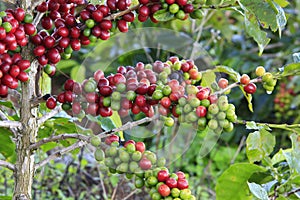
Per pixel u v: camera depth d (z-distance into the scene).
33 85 1.11
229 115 1.05
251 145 1.18
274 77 1.17
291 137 1.23
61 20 1.07
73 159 2.39
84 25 1.06
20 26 1.02
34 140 1.13
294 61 1.24
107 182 2.36
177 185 1.11
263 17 1.11
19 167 1.12
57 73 1.80
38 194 2.33
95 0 1.17
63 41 1.05
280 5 1.19
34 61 1.10
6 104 1.31
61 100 1.07
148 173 1.12
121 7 1.06
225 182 1.37
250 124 1.14
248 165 1.33
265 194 1.23
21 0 1.10
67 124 1.38
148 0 1.06
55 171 2.44
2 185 2.34
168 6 1.07
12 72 1.02
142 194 2.29
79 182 2.35
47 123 1.33
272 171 1.34
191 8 1.07
